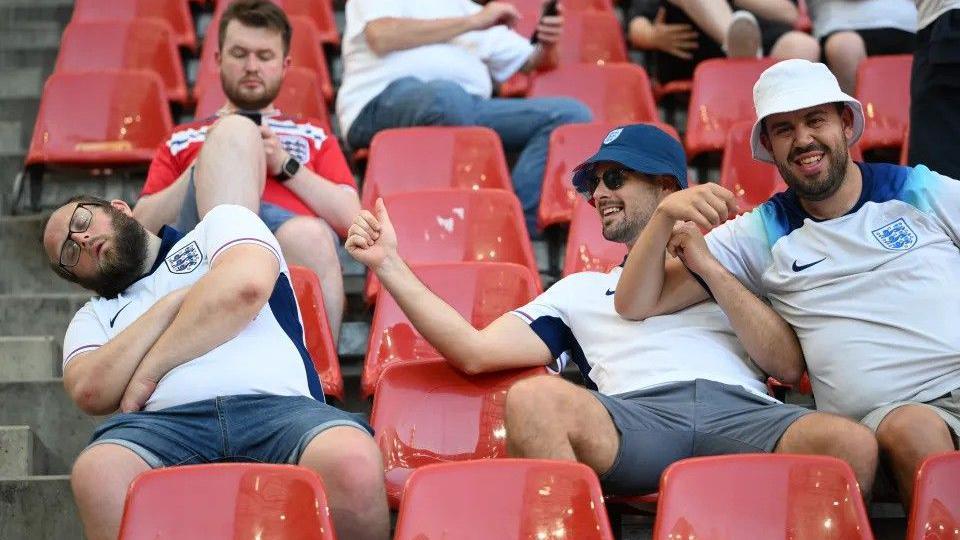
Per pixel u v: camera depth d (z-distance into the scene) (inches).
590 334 453.7
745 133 648.4
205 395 411.8
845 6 802.2
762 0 808.3
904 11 801.6
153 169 586.6
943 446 400.8
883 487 424.2
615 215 467.5
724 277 437.7
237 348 419.5
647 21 829.2
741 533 357.7
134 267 439.8
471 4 751.7
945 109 566.6
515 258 581.6
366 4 716.0
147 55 794.2
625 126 472.1
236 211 439.8
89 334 434.6
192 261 437.4
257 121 594.6
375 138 654.5
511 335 446.9
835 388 434.9
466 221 588.1
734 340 446.3
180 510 354.3
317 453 390.0
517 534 353.7
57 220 439.2
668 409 424.5
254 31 597.3
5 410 518.3
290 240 529.0
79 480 390.3
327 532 348.2
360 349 562.9
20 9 914.1
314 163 592.1
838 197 445.1
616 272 464.8
